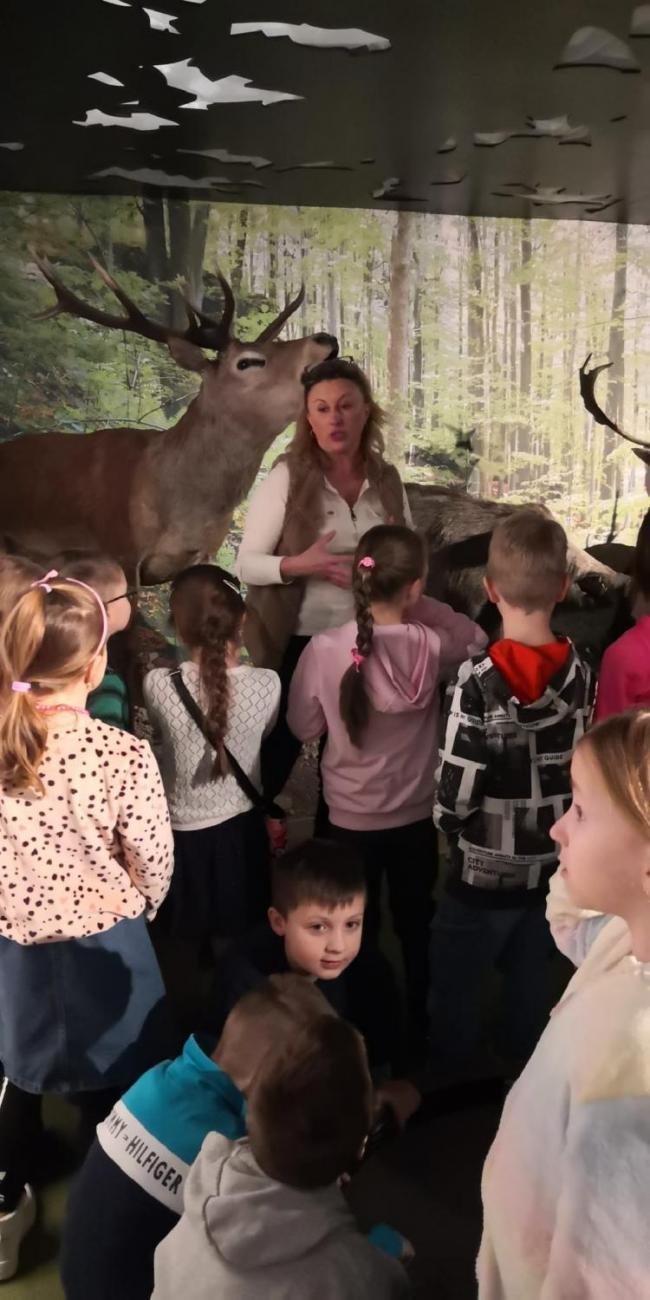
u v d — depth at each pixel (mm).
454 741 1825
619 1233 726
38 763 1539
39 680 1540
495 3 1680
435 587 3303
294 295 3076
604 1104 745
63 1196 1855
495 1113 2096
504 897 1952
